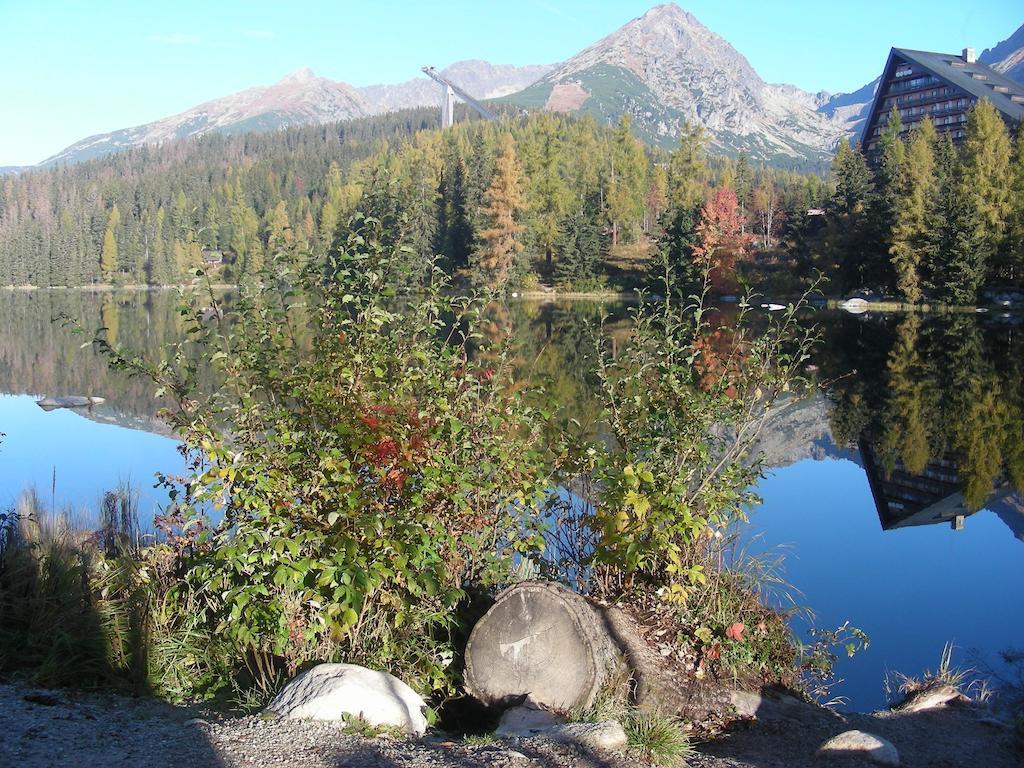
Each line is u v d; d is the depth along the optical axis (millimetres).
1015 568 9438
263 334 5762
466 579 5750
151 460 14250
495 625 5008
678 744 4391
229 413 5621
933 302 51844
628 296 60031
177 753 3656
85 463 13906
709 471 6391
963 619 7895
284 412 5480
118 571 5535
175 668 4973
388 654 5047
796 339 7109
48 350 34094
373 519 4934
